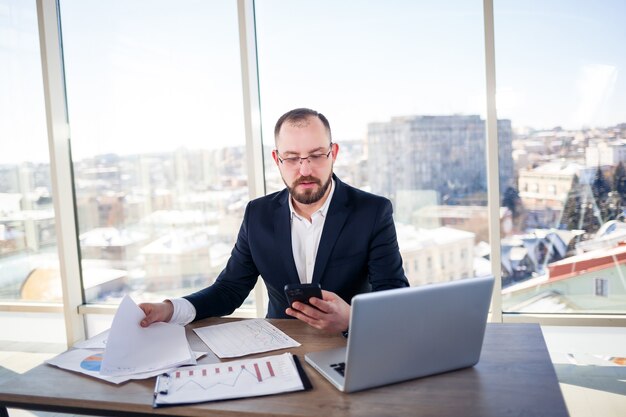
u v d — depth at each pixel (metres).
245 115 3.04
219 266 3.28
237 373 1.22
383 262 1.73
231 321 1.66
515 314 2.90
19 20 3.37
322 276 1.75
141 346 1.36
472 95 2.85
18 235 3.57
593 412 2.30
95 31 3.28
